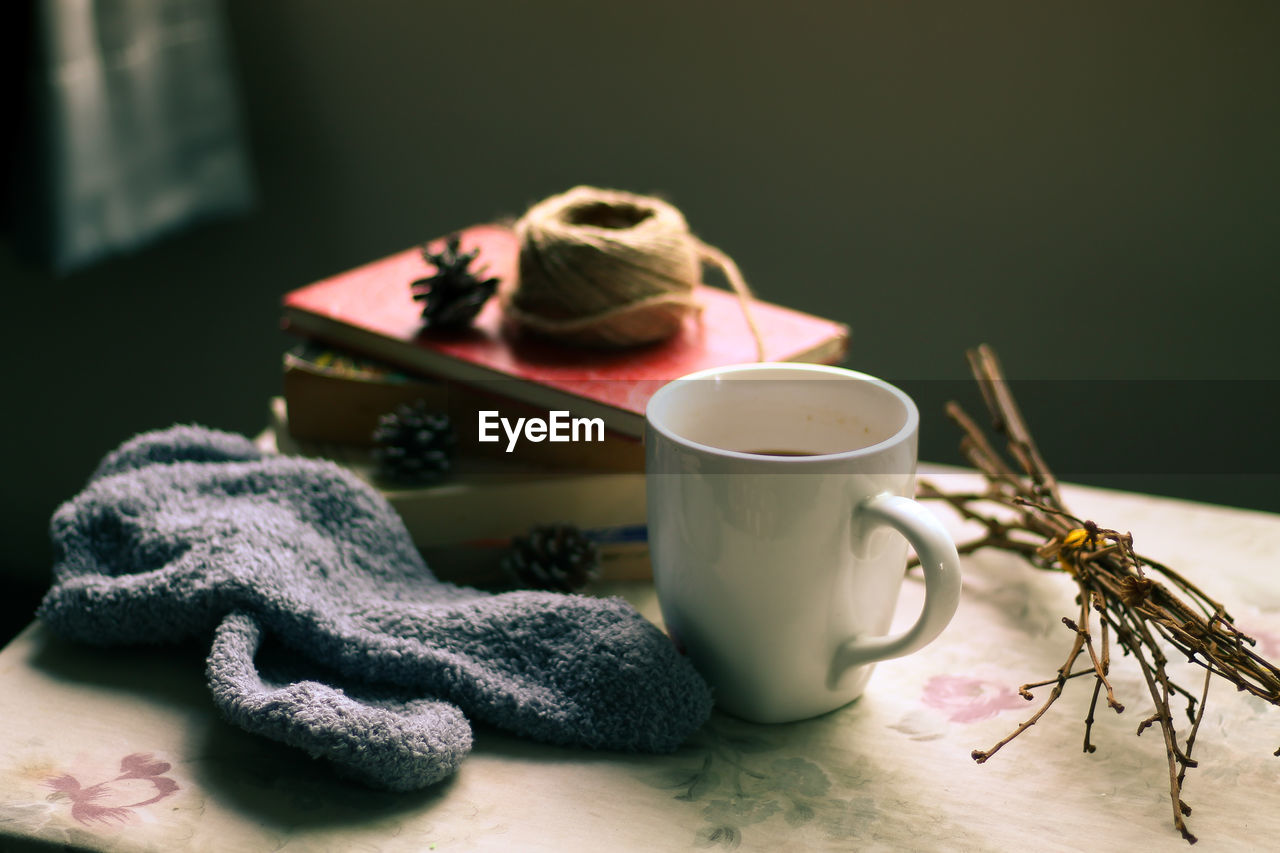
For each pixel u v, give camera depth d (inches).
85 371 62.9
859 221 52.5
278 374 62.2
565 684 27.1
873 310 54.0
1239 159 46.9
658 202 32.9
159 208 51.0
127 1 47.3
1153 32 46.4
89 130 46.9
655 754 26.9
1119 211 48.9
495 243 36.9
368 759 25.5
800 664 26.9
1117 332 51.0
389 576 29.3
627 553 31.4
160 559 28.5
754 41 50.4
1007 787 26.3
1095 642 29.4
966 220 51.2
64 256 47.6
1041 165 49.3
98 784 26.1
